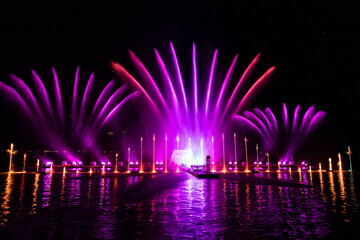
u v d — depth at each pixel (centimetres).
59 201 1416
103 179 3027
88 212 1116
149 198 1523
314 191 1827
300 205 1266
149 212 1115
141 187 2133
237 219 982
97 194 1694
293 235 785
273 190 1902
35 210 1162
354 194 1659
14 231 835
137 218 1004
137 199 1491
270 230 835
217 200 1438
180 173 4209
